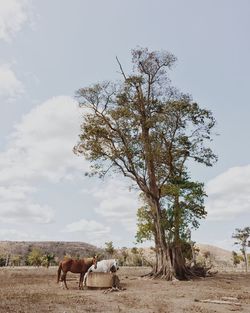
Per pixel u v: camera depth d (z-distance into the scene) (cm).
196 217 3938
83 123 3681
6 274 4038
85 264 2417
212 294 2156
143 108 3778
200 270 4159
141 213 4022
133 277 3853
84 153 3694
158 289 2462
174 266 3622
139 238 3950
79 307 1505
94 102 3725
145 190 3703
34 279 3322
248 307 1633
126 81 3744
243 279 3816
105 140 3681
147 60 3862
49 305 1512
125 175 3744
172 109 3503
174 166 4012
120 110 3591
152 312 1445
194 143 3712
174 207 3919
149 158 3647
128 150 3569
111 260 2506
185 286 2739
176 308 1582
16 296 1792
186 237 3834
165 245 3650
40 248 17238
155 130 3691
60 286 2528
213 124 3622
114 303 1673
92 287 2367
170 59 3862
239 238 7306
